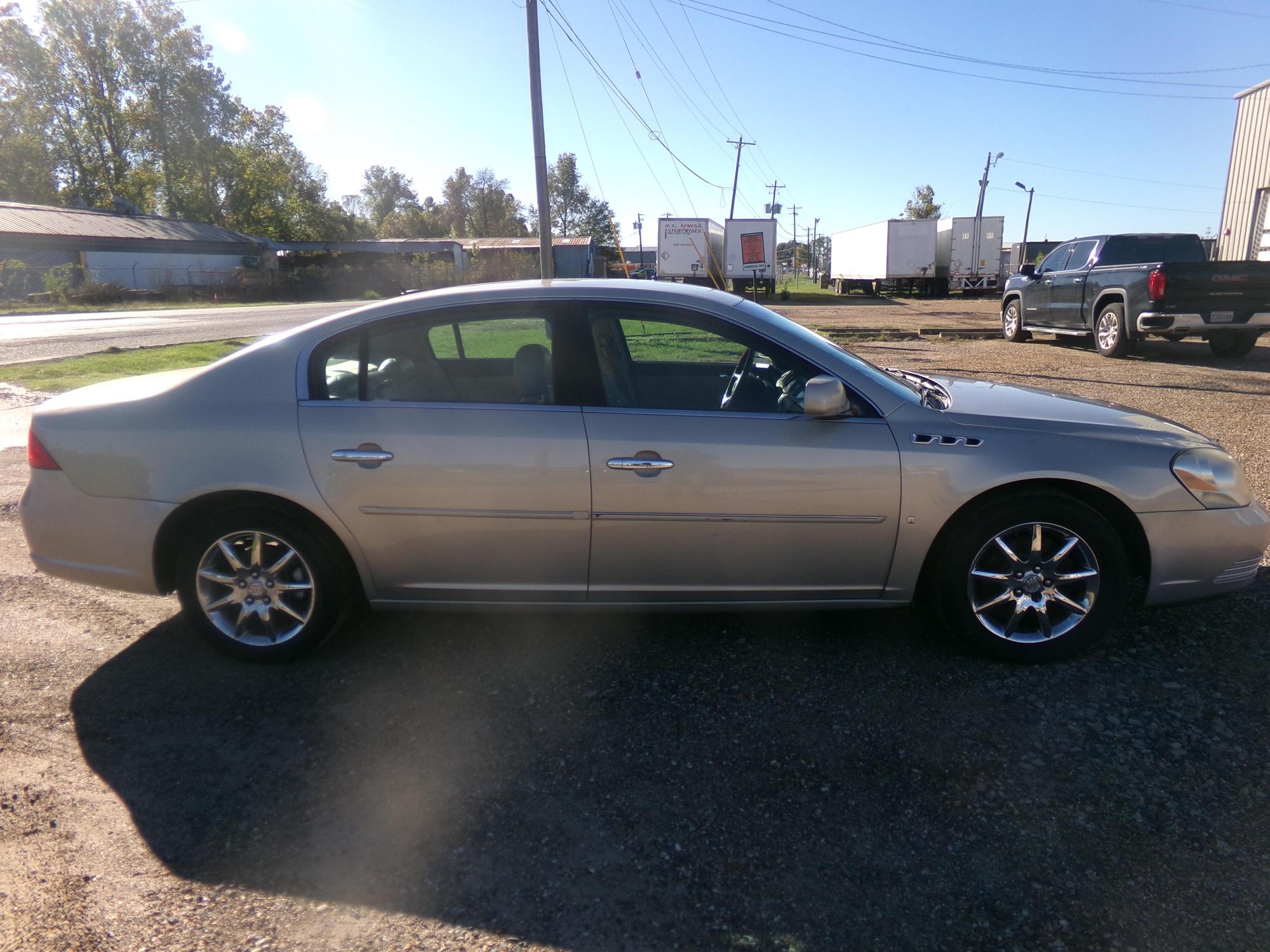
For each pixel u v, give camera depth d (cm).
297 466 340
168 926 221
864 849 246
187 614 359
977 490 334
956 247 4062
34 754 299
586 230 9744
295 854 248
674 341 358
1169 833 249
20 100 6100
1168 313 1184
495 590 354
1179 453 344
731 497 335
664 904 227
